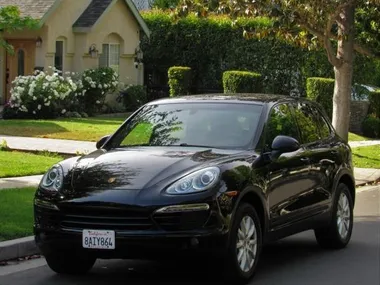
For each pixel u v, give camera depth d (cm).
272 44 3397
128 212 831
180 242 820
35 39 3170
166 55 3656
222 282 890
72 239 848
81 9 3341
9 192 1398
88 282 906
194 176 847
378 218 1386
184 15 1959
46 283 901
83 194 852
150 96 3728
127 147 982
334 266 995
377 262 1021
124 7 3509
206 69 3597
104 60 3469
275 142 941
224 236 836
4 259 1002
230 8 1889
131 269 972
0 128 2494
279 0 1867
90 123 2759
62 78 2992
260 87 3156
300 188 998
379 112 3033
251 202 906
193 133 977
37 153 2016
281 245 1138
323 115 1149
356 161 2180
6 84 3278
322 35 1986
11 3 3159
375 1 1989
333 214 1086
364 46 2211
